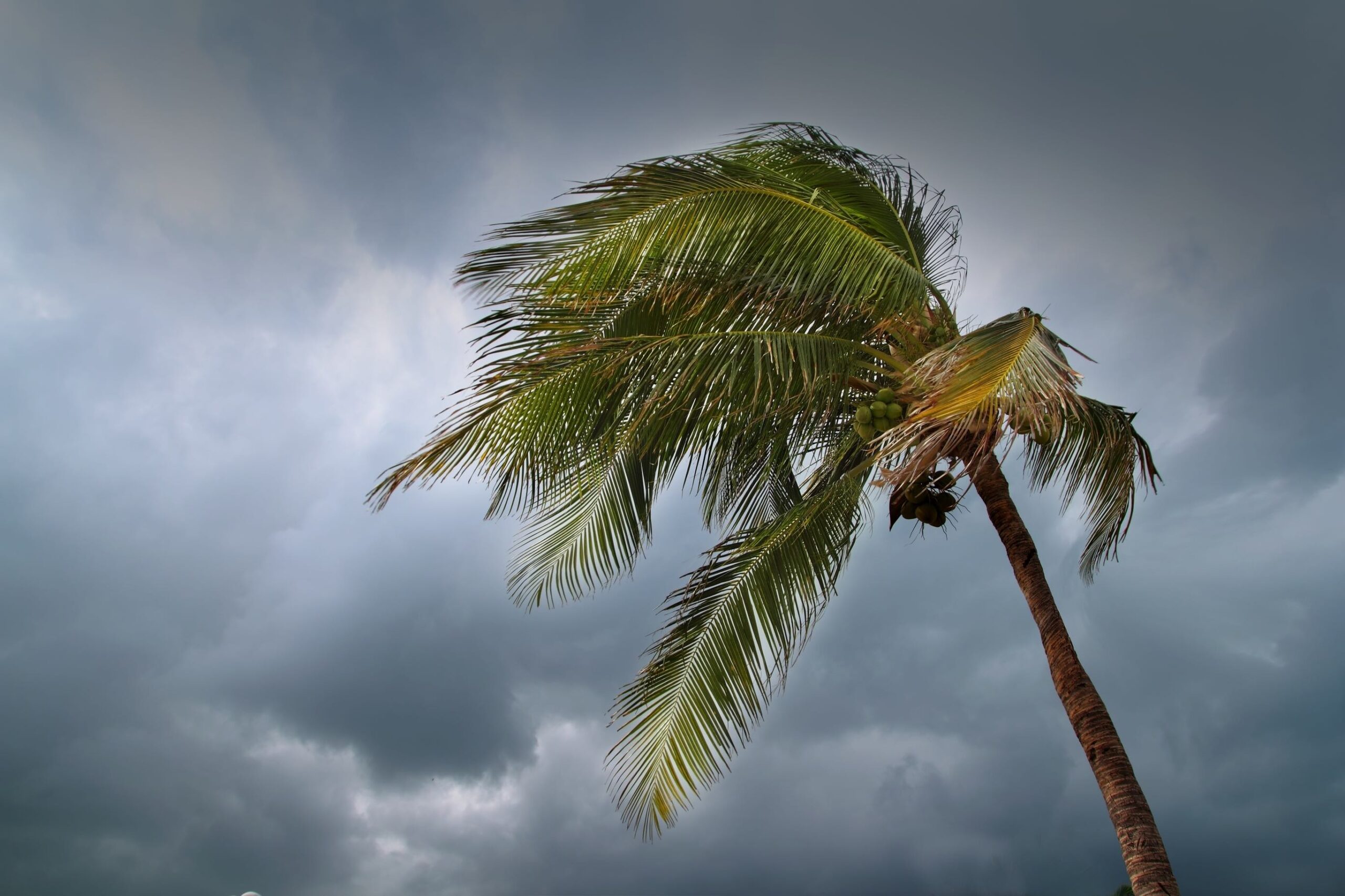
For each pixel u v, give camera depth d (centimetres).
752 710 686
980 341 529
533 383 651
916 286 698
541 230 658
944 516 757
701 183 682
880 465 580
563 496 936
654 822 697
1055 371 502
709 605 729
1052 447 771
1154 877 560
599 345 654
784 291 707
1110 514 771
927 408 511
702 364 657
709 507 843
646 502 898
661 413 683
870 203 808
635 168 663
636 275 696
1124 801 599
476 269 660
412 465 631
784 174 814
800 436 759
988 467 782
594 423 687
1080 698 653
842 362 708
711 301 709
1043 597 710
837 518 737
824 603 708
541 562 959
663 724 717
